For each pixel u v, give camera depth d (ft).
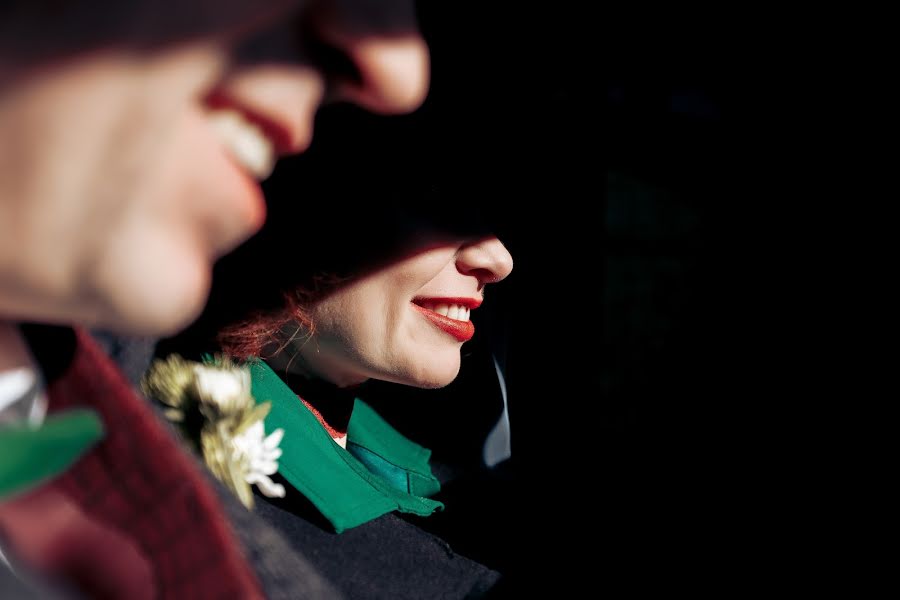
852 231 13.79
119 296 1.20
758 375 13.99
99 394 1.74
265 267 2.91
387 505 3.11
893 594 9.12
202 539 1.66
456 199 3.14
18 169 1.11
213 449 2.28
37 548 1.54
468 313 3.52
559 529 6.45
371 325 3.07
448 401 5.15
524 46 8.60
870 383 13.42
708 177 13.26
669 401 13.51
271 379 3.10
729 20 11.86
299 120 1.41
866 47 12.40
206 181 1.24
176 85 1.18
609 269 12.82
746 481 11.46
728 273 14.78
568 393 10.63
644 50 11.30
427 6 6.19
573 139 10.62
